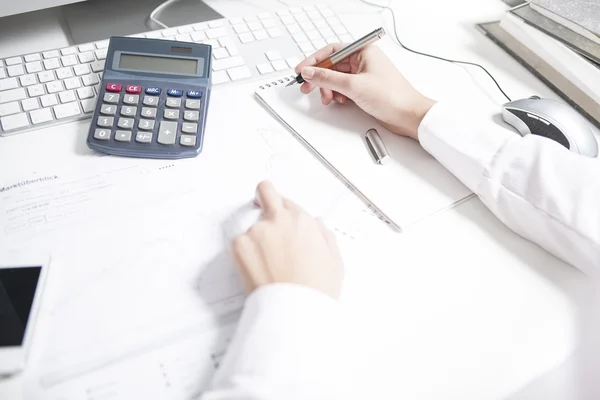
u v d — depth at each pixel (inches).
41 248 16.8
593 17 26.6
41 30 25.5
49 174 19.1
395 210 19.1
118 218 17.9
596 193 17.5
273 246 15.9
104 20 26.2
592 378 15.9
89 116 21.2
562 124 21.2
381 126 22.5
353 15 28.8
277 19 26.8
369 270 17.4
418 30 28.6
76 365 14.2
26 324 14.5
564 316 16.9
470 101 24.5
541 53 27.1
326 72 21.9
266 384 12.6
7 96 21.0
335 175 20.5
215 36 25.1
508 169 18.7
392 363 15.2
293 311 14.0
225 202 18.9
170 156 20.0
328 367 13.5
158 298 15.8
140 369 14.3
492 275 17.8
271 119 22.5
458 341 15.9
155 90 20.8
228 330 15.3
